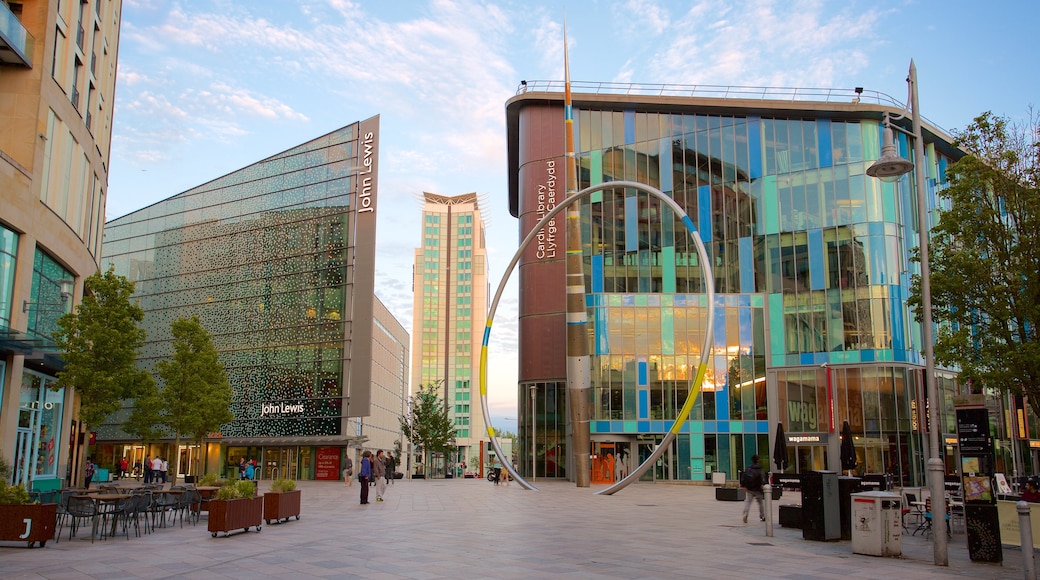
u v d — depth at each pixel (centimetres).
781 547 1452
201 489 2069
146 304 7631
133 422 3647
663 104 5150
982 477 1304
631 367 4925
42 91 2588
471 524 1881
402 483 5097
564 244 5228
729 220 5016
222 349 6950
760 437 4750
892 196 4716
